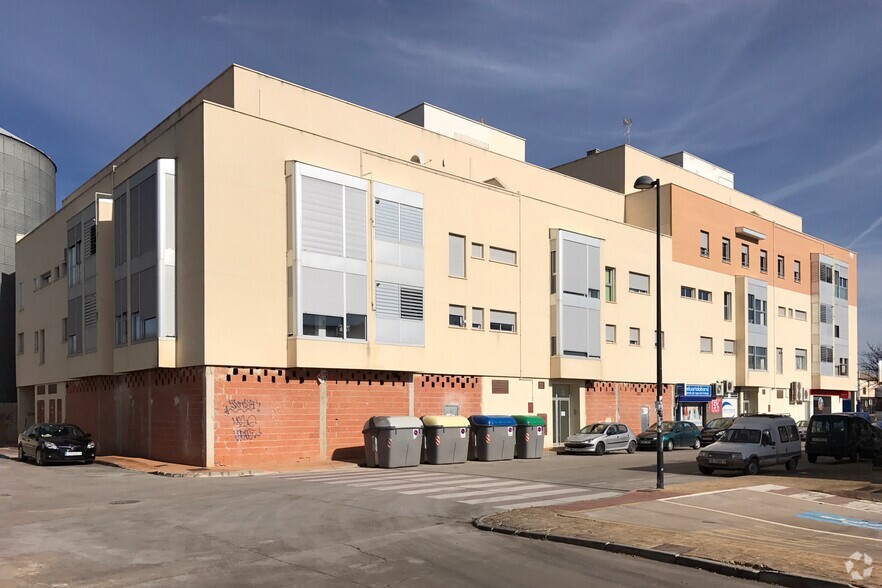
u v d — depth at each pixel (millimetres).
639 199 41906
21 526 11477
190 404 22500
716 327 44438
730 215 46375
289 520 11984
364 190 26141
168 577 8086
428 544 10031
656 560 9109
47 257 36312
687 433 34125
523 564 8828
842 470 23125
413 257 27703
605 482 18312
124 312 25625
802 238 54469
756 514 13227
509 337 32125
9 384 44594
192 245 22656
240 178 23125
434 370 28766
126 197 25844
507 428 26562
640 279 39594
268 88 26297
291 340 23672
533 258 33719
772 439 22312
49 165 51062
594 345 35500
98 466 23594
